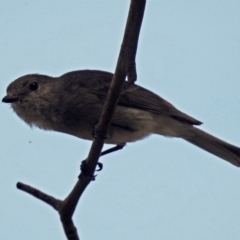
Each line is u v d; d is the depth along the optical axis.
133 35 7.61
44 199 9.10
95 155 8.93
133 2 7.30
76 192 8.99
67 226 9.10
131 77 7.96
